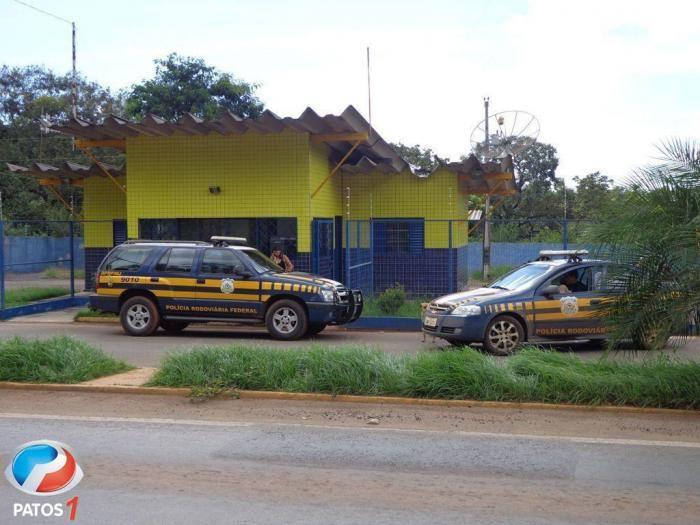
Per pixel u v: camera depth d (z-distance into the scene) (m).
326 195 20.22
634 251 7.95
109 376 10.05
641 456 6.88
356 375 9.07
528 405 8.60
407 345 14.19
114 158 41.78
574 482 6.14
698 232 7.58
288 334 14.80
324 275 19.89
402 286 18.61
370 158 21.20
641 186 8.11
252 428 7.78
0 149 41.09
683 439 7.45
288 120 17.00
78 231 35.19
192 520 5.23
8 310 18.67
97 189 22.53
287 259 17.39
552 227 40.47
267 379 9.22
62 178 22.61
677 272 7.83
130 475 6.24
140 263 15.34
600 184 40.53
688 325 8.00
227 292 14.92
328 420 8.11
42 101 43.91
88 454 6.85
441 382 8.91
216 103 34.91
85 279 22.69
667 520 5.29
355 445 7.19
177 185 19.09
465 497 5.76
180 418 8.17
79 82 46.50
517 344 12.72
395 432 7.66
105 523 5.18
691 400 8.44
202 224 19.09
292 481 6.12
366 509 5.47
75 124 17.75
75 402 8.85
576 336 12.98
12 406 8.68
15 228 37.25
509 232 32.34
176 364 9.55
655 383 8.57
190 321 15.28
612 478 6.25
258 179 18.66
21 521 5.24
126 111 34.72
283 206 18.55
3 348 9.99
